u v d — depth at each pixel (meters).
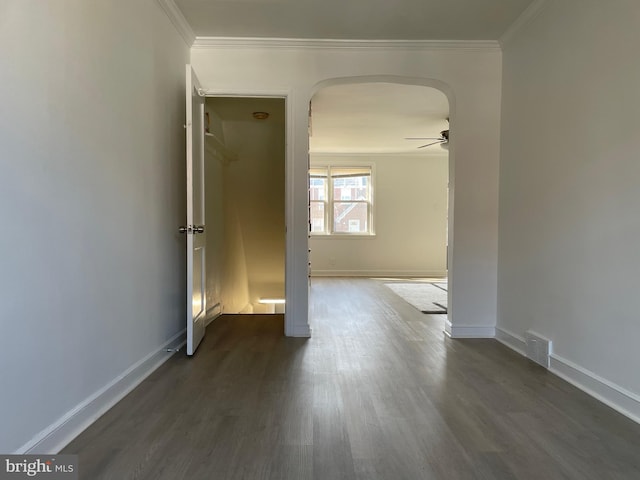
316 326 3.74
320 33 3.12
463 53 3.28
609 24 2.04
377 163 7.98
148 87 2.42
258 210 5.33
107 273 1.96
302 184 3.31
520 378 2.42
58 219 1.58
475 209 3.31
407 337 3.36
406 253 8.07
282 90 3.27
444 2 2.67
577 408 2.02
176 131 2.91
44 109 1.49
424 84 3.44
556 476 1.46
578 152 2.28
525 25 2.87
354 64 3.28
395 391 2.22
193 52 3.23
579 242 2.28
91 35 1.80
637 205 1.87
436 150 7.67
